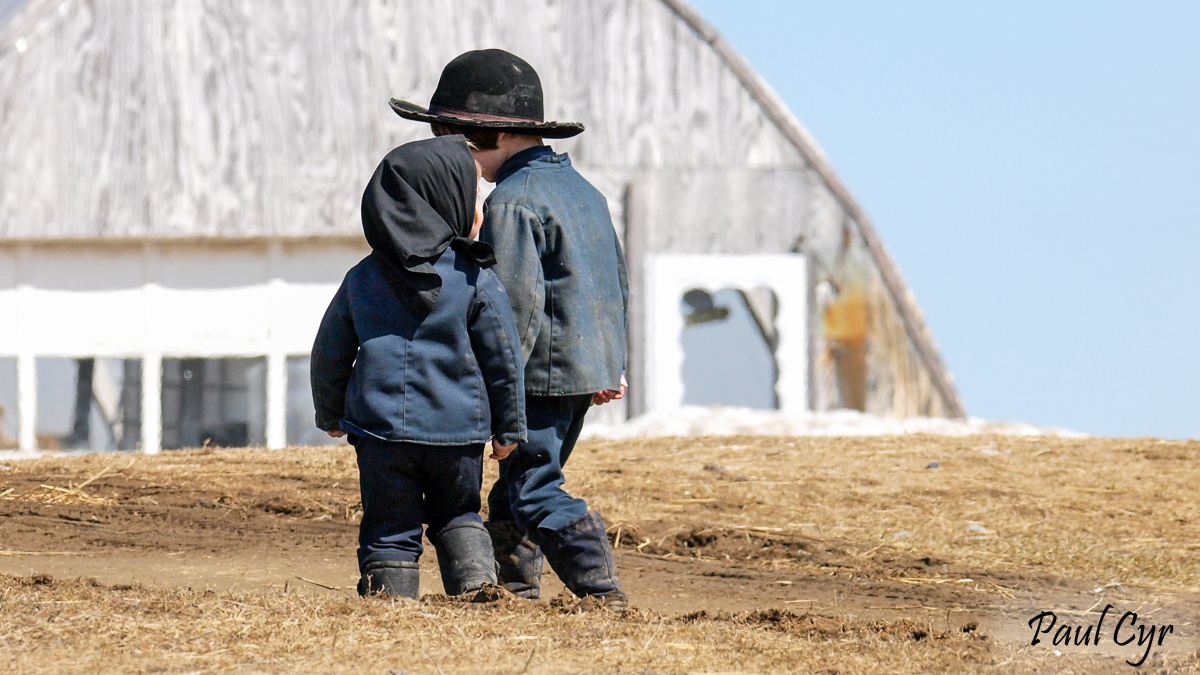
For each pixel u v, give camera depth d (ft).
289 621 46.78
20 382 216.54
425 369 53.26
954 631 53.78
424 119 57.47
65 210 215.72
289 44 220.84
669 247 220.43
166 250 219.20
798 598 67.51
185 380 219.20
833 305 221.87
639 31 222.89
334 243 221.05
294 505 88.58
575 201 56.75
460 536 55.42
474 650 43.86
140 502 88.22
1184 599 68.54
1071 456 121.19
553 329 55.62
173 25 219.20
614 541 84.74
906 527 91.91
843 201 221.46
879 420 151.33
